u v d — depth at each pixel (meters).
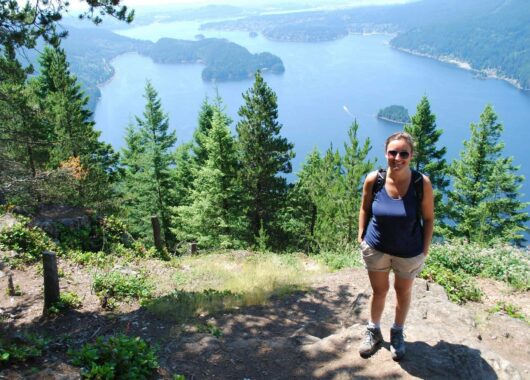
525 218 31.52
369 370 4.99
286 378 5.19
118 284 10.53
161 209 34.56
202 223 26.67
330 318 7.94
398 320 5.00
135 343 5.75
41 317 9.01
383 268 4.75
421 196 4.41
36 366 5.82
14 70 13.37
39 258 12.77
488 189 31.06
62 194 18.14
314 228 28.56
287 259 14.41
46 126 27.80
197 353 5.96
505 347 6.36
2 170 16.20
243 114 27.44
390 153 4.34
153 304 8.88
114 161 37.59
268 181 27.31
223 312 8.35
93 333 7.83
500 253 10.62
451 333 5.58
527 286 8.91
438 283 8.58
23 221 15.71
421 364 4.94
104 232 17.36
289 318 8.01
